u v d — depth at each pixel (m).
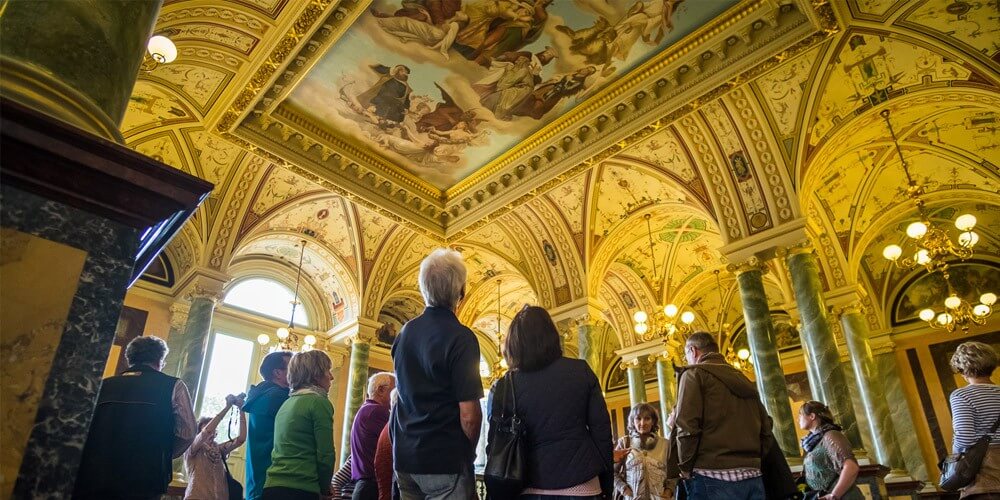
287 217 13.48
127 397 2.96
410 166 12.17
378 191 12.17
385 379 4.10
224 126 9.87
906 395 14.61
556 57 9.35
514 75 9.70
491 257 15.81
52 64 1.99
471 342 2.55
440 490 2.33
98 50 2.16
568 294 13.33
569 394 2.59
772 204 10.18
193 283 11.68
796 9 8.27
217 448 4.72
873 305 15.52
